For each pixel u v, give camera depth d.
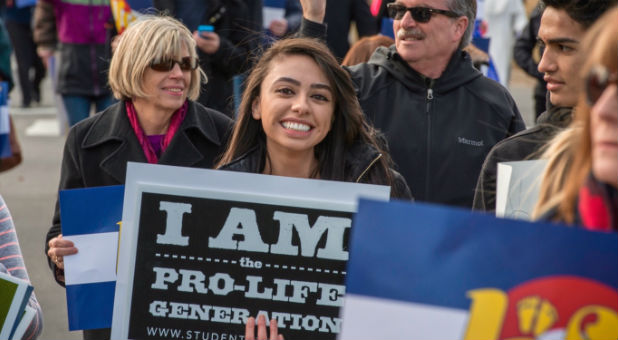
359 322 4.92
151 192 7.30
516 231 4.92
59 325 14.41
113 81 9.69
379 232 4.93
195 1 15.62
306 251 7.21
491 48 25.34
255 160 8.14
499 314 4.92
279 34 18.62
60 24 20.78
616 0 7.74
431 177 10.65
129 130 9.70
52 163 27.30
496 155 8.55
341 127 8.02
